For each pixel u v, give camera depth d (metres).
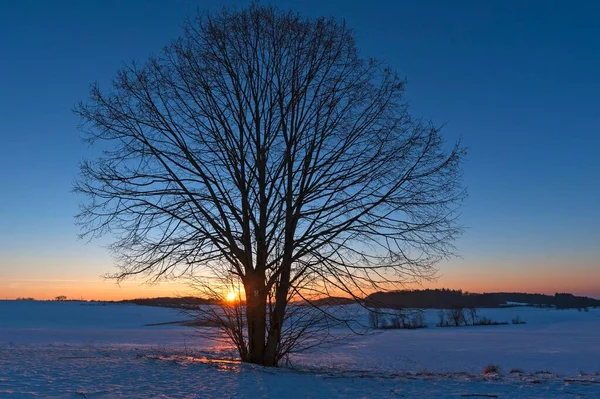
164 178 16.17
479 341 73.62
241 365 15.83
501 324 127.56
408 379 15.02
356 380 14.48
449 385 13.68
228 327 17.06
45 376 13.95
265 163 16.44
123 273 16.06
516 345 67.06
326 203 16.23
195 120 16.28
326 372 16.55
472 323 126.50
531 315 165.25
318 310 16.30
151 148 15.91
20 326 102.44
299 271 15.91
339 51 16.64
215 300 17.03
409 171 15.74
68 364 16.89
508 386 13.49
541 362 45.81
